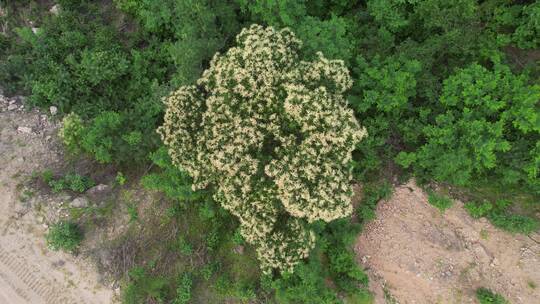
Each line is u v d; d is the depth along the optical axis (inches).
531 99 447.5
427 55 510.6
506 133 483.2
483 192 495.8
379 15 536.7
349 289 462.0
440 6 519.2
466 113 469.7
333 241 481.7
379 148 518.0
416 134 497.7
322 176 412.5
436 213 496.4
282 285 454.3
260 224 426.9
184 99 473.1
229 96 435.5
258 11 512.4
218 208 515.2
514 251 466.9
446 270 469.7
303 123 410.6
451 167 458.6
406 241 488.1
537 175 466.6
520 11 514.6
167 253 510.3
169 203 534.3
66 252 519.8
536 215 477.1
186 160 459.2
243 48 461.7
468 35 498.3
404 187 515.8
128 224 529.7
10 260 526.6
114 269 503.8
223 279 488.7
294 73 425.4
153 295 481.1
